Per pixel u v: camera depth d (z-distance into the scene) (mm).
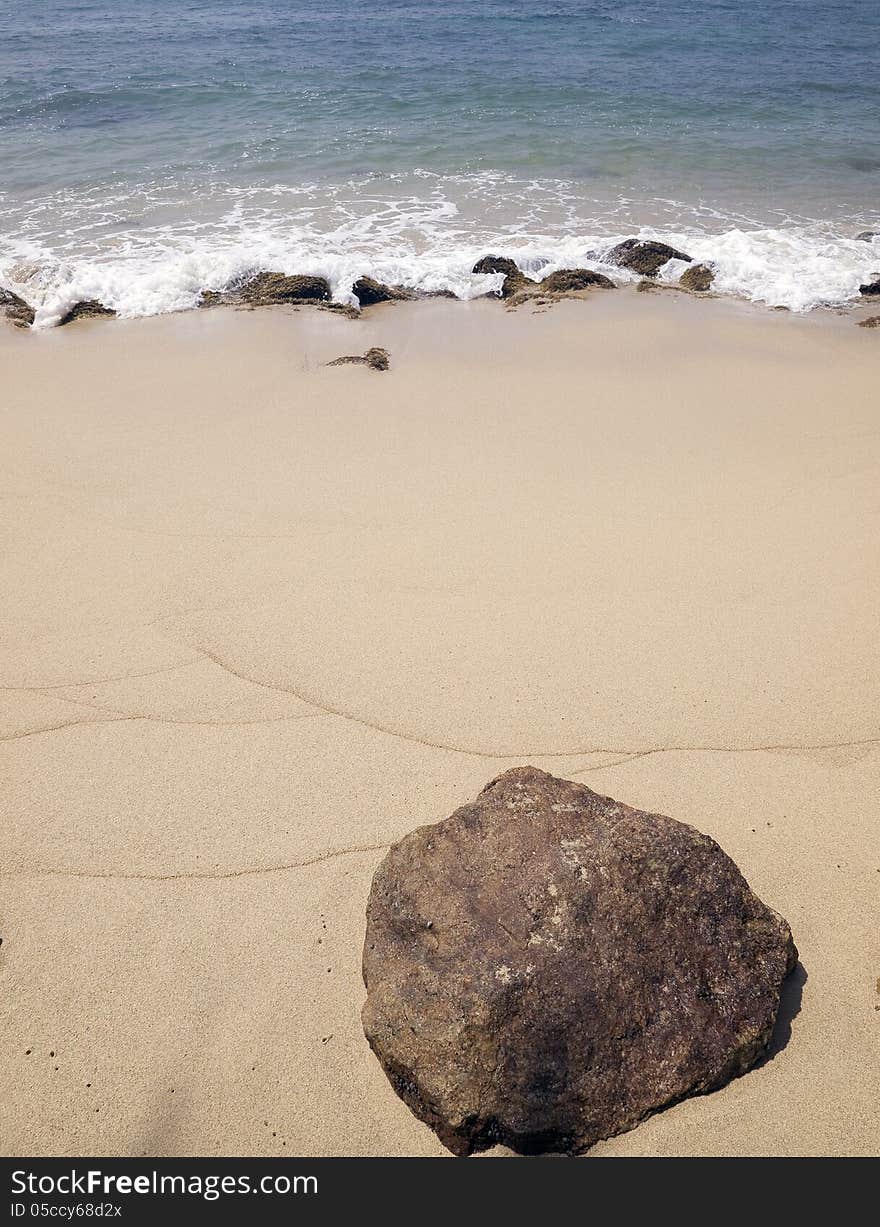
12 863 4891
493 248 14539
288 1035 4098
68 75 25203
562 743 5613
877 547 7406
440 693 5973
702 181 17812
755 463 8766
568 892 3971
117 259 14008
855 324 12211
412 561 7238
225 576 7078
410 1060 3721
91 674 6141
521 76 25125
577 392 10219
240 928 4555
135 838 5027
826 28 33688
